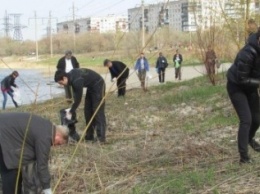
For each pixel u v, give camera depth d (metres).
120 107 14.23
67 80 8.80
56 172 6.65
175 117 12.09
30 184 5.31
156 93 17.67
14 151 5.14
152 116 12.37
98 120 9.21
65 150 7.78
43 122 5.20
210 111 12.19
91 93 9.19
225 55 16.02
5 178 5.25
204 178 6.13
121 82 6.50
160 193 5.76
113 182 6.33
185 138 8.79
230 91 6.58
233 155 7.27
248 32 9.15
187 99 14.20
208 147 7.68
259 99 6.73
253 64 6.27
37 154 5.10
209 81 18.03
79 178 6.46
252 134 6.87
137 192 5.73
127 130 10.67
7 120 5.16
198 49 16.64
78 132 10.05
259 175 6.15
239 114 6.56
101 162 7.18
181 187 5.84
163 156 7.48
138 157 7.52
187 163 7.08
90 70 9.19
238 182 5.95
